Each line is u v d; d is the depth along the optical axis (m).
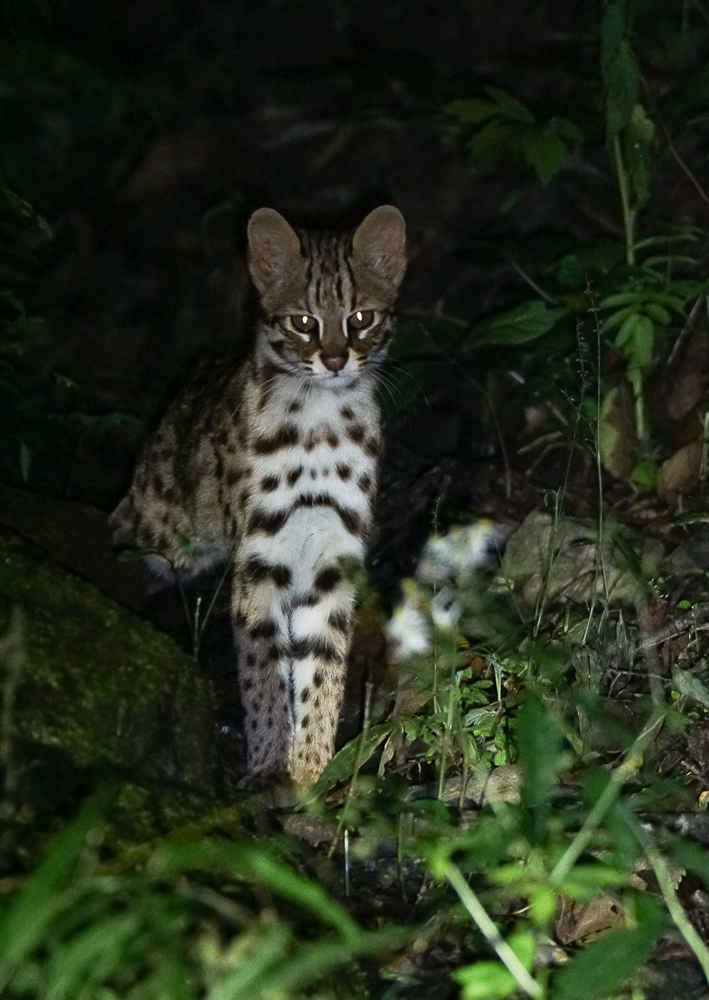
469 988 4.95
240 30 17.69
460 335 14.31
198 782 7.88
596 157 15.59
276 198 16.64
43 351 14.84
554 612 9.79
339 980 5.85
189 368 15.12
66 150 16.02
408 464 13.45
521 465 12.99
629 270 11.91
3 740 6.19
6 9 14.40
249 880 6.28
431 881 6.58
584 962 4.87
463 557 8.95
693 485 11.60
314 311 9.35
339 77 16.98
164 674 7.86
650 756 7.69
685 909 6.40
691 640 8.90
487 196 16.17
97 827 6.18
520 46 17.22
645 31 14.77
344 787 8.23
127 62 17.31
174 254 15.98
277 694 9.46
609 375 12.57
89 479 13.43
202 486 10.37
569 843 6.33
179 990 4.86
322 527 9.57
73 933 5.36
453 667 7.34
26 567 7.85
